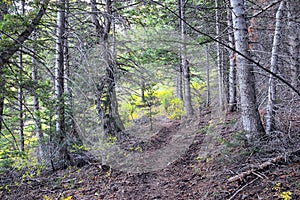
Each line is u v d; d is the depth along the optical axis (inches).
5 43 199.0
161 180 235.5
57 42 292.5
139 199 203.6
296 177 167.3
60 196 220.4
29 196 223.5
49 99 261.0
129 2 370.9
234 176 194.2
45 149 288.7
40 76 304.7
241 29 233.6
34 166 283.1
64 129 284.7
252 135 232.1
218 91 414.3
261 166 190.9
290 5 249.0
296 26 247.8
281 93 244.8
